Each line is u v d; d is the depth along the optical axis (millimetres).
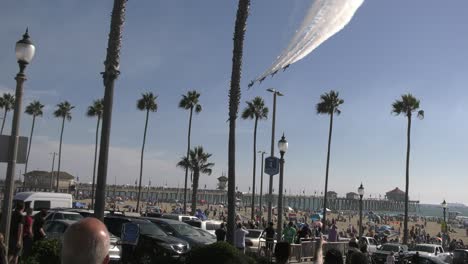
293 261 23859
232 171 17891
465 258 27828
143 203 144000
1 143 10852
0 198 53375
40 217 15094
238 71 18375
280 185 23391
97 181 13336
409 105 53719
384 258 29781
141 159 68625
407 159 53562
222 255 9781
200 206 149500
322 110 56031
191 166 63844
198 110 65000
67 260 2572
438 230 101625
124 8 14008
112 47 13789
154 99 68438
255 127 64938
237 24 18422
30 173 113875
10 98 80062
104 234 2672
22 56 11055
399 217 144625
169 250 16125
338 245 28375
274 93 31109
